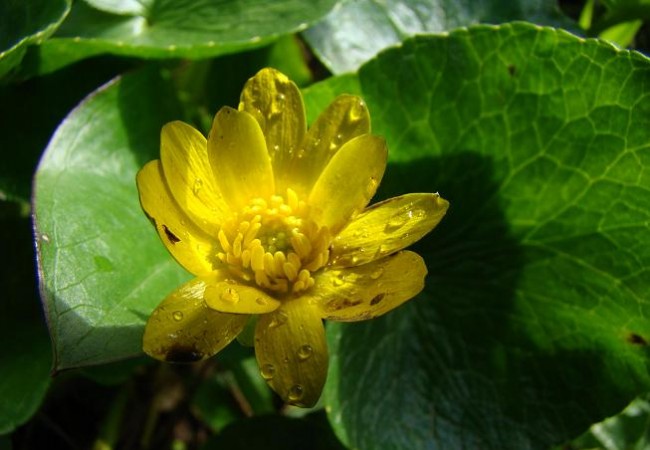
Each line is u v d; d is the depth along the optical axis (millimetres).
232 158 99
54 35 125
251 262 97
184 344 88
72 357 94
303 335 90
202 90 146
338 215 99
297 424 131
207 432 152
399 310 123
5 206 127
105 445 139
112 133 115
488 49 112
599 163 109
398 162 121
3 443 115
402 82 118
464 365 120
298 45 139
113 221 108
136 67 123
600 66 106
